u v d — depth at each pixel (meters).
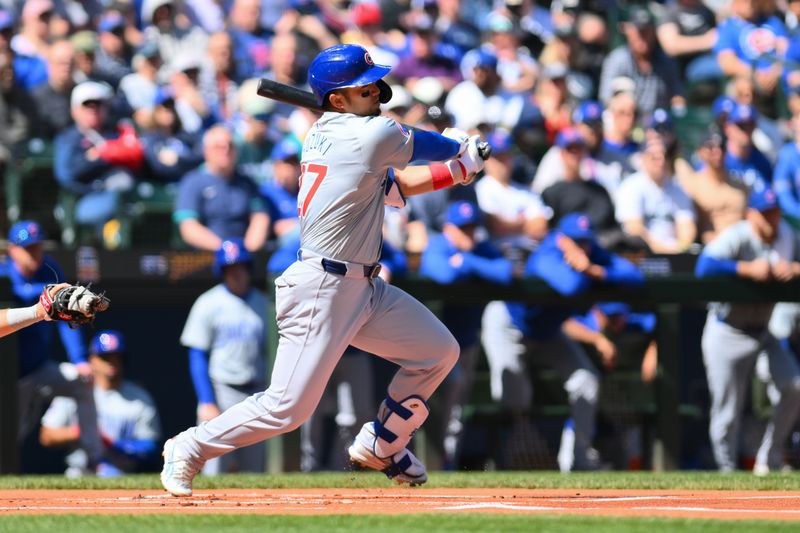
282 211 38.03
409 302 19.30
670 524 15.22
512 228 39.69
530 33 50.06
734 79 49.16
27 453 37.28
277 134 42.75
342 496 21.53
